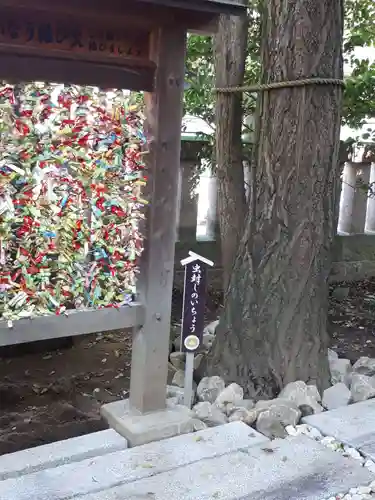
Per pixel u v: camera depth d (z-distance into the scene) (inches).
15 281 111.7
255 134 153.9
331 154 145.3
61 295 115.0
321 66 140.8
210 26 116.5
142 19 109.6
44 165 108.5
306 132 142.2
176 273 241.0
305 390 139.5
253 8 193.5
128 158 116.7
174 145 119.5
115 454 115.3
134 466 111.4
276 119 145.6
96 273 118.2
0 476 106.6
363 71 214.2
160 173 119.1
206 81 214.4
